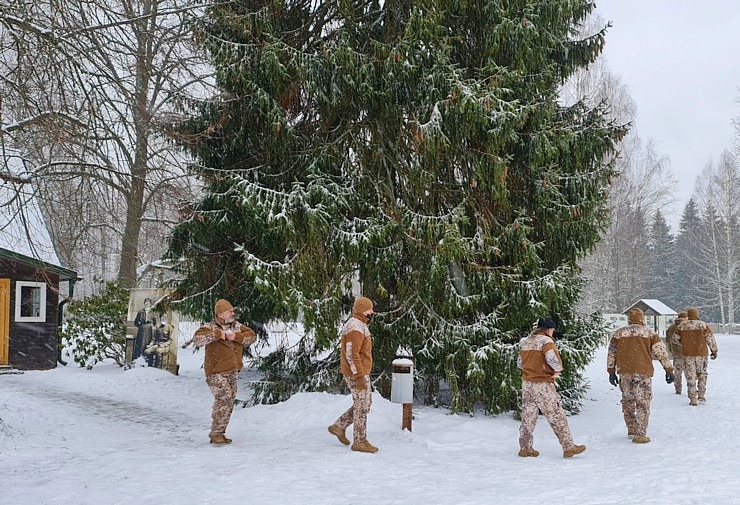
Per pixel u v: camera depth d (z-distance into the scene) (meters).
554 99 11.62
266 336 14.05
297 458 7.66
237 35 11.67
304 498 5.88
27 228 9.87
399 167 11.67
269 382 12.39
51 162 9.95
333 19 12.24
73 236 10.34
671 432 9.94
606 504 5.65
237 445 8.62
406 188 11.68
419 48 11.04
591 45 12.64
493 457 8.09
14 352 18.11
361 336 8.19
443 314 11.52
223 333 8.71
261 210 10.54
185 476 6.72
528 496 5.95
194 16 10.95
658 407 12.80
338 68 11.14
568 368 11.45
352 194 11.29
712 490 6.12
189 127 12.05
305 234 10.81
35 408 11.20
